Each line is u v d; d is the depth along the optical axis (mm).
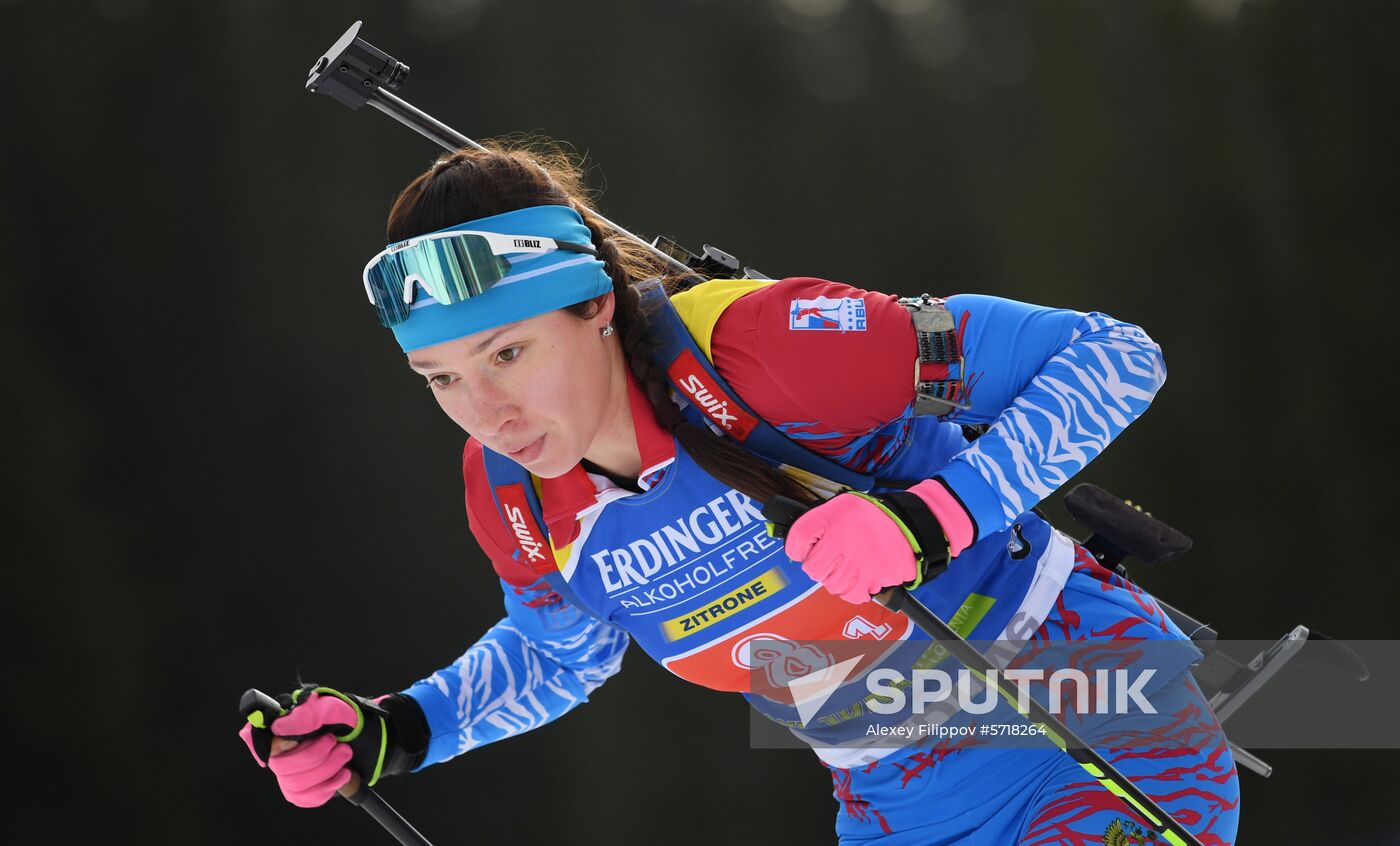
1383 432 49062
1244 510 47750
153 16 41312
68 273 40781
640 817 42469
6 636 38844
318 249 42938
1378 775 41375
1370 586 48062
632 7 46188
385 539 43500
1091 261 48875
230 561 42031
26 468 39531
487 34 44500
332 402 43156
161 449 41594
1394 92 50219
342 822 40844
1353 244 49969
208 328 42062
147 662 40594
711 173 46875
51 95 40438
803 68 48188
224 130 42000
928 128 49125
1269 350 48938
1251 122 49906
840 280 48344
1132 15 49938
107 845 39219
